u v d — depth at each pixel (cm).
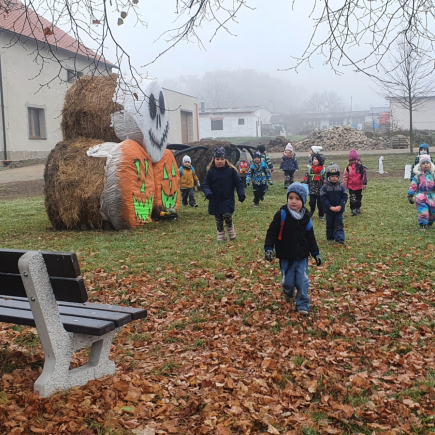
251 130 7294
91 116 1197
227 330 509
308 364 421
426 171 1027
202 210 1496
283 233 553
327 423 330
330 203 924
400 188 1805
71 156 1152
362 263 763
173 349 470
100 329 339
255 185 1473
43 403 336
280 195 1803
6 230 1182
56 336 348
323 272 716
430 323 512
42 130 3092
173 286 673
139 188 1166
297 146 4028
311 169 1219
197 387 387
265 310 569
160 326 532
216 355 447
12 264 345
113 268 775
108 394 353
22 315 370
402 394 363
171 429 318
